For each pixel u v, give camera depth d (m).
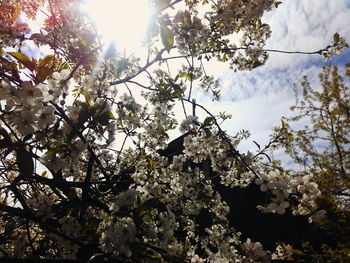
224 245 2.96
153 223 2.06
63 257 2.02
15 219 2.43
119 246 1.50
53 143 1.98
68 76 1.66
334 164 9.36
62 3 2.02
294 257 2.57
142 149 3.36
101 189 3.40
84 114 1.67
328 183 6.15
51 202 2.21
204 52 2.86
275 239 7.11
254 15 2.27
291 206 1.96
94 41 2.07
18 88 1.37
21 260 1.32
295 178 1.91
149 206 1.64
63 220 2.14
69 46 2.22
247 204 7.95
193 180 2.59
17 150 1.47
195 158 2.68
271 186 1.88
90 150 2.12
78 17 2.02
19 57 1.39
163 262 1.83
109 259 1.57
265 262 2.06
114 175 2.95
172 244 2.32
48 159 1.67
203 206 2.65
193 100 2.65
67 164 1.71
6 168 1.95
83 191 2.46
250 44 2.95
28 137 1.52
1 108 1.43
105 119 1.70
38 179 2.35
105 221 3.27
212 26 2.41
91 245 1.82
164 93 2.83
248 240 2.16
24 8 2.57
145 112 3.11
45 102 1.54
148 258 1.71
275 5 2.25
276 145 2.78
